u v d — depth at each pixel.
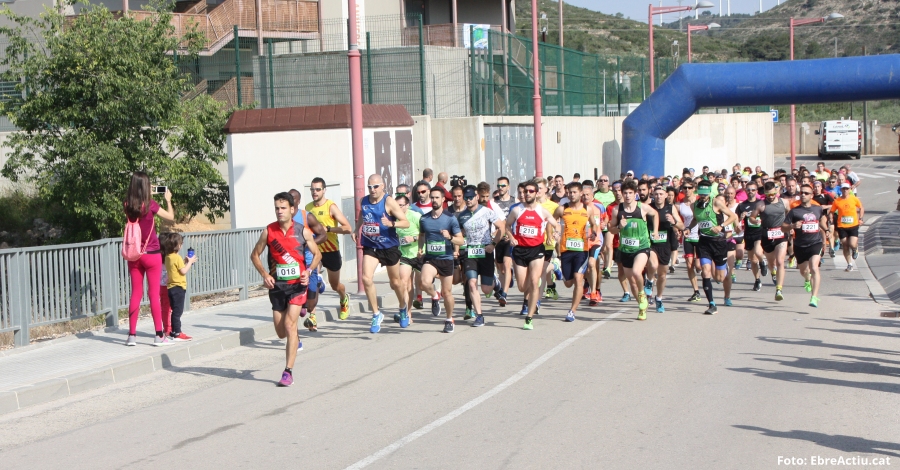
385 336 11.80
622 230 12.75
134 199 10.60
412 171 20.75
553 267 14.91
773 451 6.34
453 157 23.42
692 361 9.65
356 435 6.97
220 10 29.34
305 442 6.82
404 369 9.55
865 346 10.45
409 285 12.71
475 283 12.27
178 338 11.16
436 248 11.72
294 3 31.12
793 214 13.83
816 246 13.80
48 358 10.03
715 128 41.72
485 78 25.25
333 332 12.27
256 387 8.94
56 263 11.26
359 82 15.31
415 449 6.54
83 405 8.44
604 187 16.14
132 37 20.11
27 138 20.16
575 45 99.19
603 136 34.28
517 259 12.12
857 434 6.75
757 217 15.38
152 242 10.78
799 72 26.41
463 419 7.38
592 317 13.06
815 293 13.70
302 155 18.98
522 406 7.77
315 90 24.33
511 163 26.02
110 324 12.14
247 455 6.52
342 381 9.05
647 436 6.75
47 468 6.38
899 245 22.75
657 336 11.31
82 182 19.75
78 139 19.41
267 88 24.69
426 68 23.80
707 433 6.82
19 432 7.47
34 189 25.23
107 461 6.51
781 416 7.30
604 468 5.98
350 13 15.15
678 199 16.11
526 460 6.20
